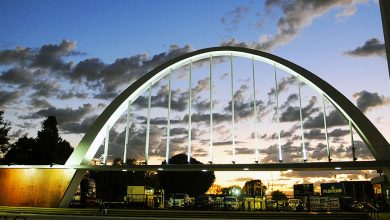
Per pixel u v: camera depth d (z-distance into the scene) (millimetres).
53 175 31844
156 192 43906
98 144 34469
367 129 29109
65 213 27438
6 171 32406
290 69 34406
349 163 27844
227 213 27703
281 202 41438
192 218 24969
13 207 30750
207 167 30297
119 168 31453
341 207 32562
